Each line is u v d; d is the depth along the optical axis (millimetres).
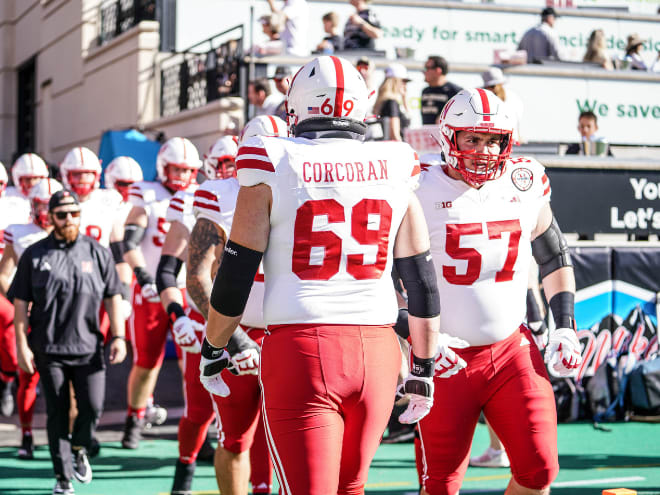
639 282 10492
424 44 16031
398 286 4883
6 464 8234
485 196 4922
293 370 3590
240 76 14273
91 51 20500
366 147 3791
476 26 16312
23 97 26125
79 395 7035
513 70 14570
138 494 7270
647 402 10227
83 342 6973
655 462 8398
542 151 11414
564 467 8203
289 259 3666
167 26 17891
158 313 8578
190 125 15969
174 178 8727
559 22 17047
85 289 6984
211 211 5324
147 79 17906
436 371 4680
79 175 9641
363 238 3691
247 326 5277
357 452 3713
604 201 10766
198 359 6219
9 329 9531
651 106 15188
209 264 5348
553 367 4914
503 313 4859
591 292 10297
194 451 6418
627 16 17469
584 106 14836
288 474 3590
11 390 11031
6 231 8938
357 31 14398
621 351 10406
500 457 8266
